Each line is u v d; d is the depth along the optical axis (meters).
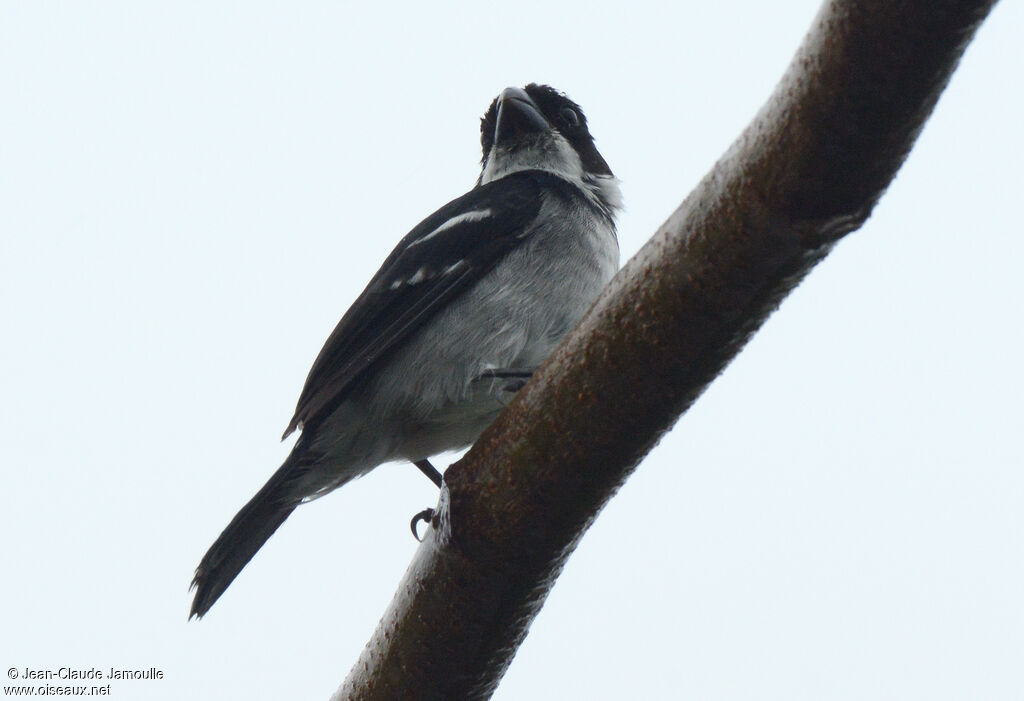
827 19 4.99
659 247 5.80
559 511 6.42
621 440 6.12
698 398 6.07
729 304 5.63
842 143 5.09
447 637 6.96
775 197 5.34
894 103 4.95
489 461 6.55
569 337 6.23
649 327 5.82
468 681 7.13
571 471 6.26
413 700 7.19
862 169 5.16
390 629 7.24
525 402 6.39
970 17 4.72
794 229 5.36
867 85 4.93
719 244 5.54
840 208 5.30
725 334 5.75
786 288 5.62
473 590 6.77
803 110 5.14
